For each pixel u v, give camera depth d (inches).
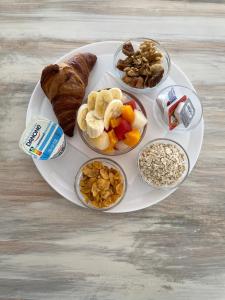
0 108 16.1
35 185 15.6
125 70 14.9
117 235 15.3
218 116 16.0
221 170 15.7
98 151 15.1
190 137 15.4
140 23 16.6
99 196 14.6
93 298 15.1
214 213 15.5
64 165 15.3
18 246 15.3
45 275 15.2
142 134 15.2
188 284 15.2
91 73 15.7
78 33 16.6
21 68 16.3
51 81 14.7
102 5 16.8
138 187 15.1
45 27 16.6
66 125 15.0
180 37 16.5
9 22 16.7
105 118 13.8
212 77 16.2
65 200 15.5
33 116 15.4
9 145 15.8
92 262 15.2
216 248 15.3
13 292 15.2
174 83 15.6
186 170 15.0
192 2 16.8
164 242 15.3
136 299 15.1
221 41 16.5
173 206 15.5
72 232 15.3
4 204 15.5
